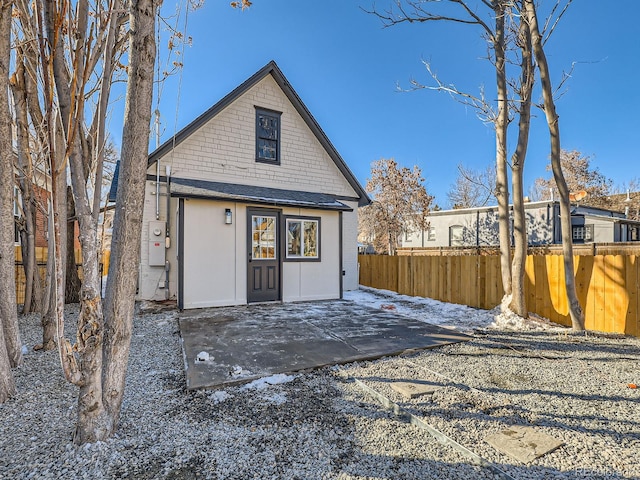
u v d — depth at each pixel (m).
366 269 11.81
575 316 5.37
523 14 5.38
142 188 2.37
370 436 2.36
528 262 6.38
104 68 2.44
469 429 2.41
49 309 4.29
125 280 2.32
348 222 11.06
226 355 4.01
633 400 2.90
